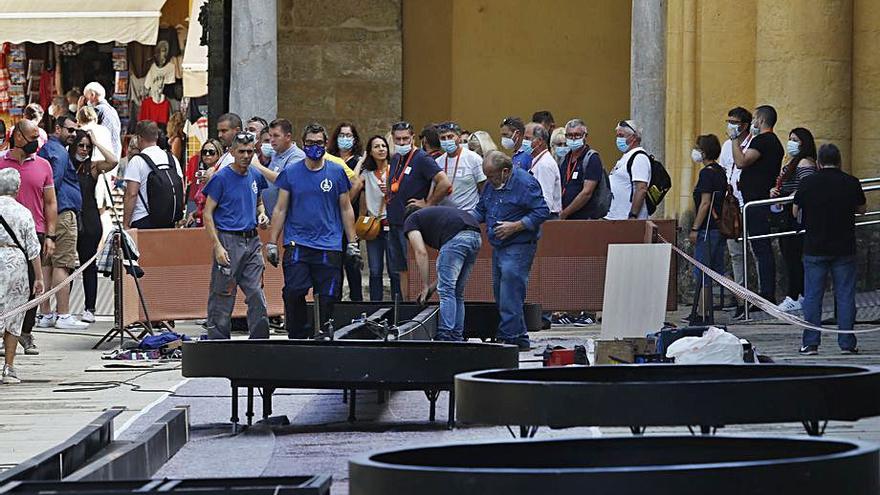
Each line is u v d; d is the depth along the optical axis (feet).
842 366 57.47
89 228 137.59
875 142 143.13
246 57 147.33
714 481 38.32
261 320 111.24
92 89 158.10
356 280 126.41
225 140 127.24
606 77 175.32
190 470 65.92
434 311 106.42
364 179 129.08
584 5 175.52
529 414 52.11
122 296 119.96
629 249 98.78
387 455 42.22
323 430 77.87
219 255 109.70
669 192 150.82
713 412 51.70
